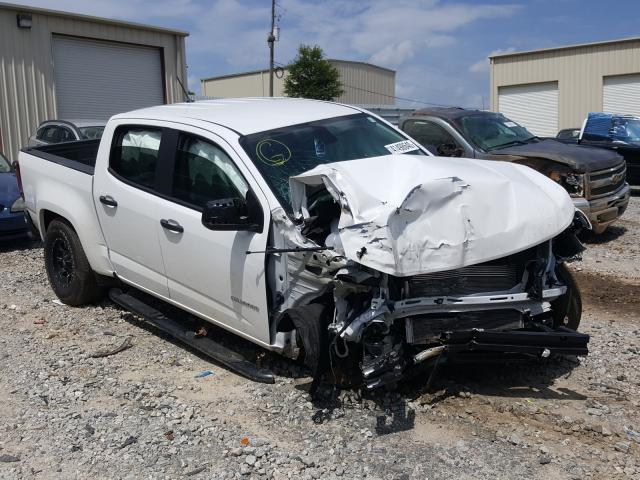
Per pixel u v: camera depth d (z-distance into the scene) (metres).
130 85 20.42
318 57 43.69
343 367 4.21
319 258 3.96
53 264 6.61
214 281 4.73
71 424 4.18
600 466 3.57
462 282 4.10
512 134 10.25
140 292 6.46
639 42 29.05
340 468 3.57
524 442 3.81
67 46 18.69
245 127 4.90
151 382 4.78
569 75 31.39
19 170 7.15
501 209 4.07
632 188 16.94
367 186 4.00
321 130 5.07
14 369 5.07
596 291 7.04
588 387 4.54
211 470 3.62
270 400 4.39
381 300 3.87
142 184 5.39
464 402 4.29
